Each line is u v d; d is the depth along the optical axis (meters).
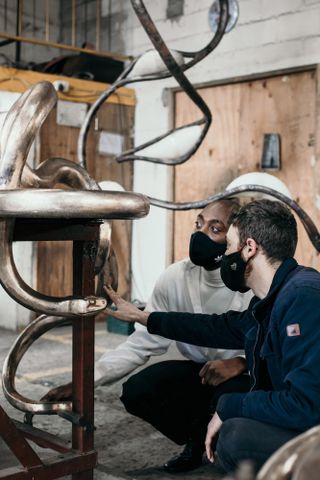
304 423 1.58
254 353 1.82
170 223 5.60
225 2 3.33
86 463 1.89
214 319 2.15
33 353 4.46
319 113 4.55
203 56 3.43
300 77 4.70
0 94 4.98
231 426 1.72
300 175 4.73
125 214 1.61
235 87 5.13
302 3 4.61
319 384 1.58
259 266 1.79
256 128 5.00
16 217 1.59
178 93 5.55
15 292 1.71
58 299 1.77
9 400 1.96
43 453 2.45
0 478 1.72
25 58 6.70
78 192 1.55
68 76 5.50
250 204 1.83
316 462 0.78
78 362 1.89
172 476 2.42
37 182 1.84
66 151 5.39
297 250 4.77
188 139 3.80
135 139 5.84
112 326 5.29
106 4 6.27
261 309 1.78
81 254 1.83
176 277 2.48
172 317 2.17
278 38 4.77
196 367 2.49
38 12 6.78
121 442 2.79
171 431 2.44
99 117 5.59
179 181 5.59
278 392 1.65
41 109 1.70
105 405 3.29
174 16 5.52
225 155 5.23
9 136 1.66
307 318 1.62
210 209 2.30
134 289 5.93
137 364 2.42
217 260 2.30
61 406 1.94
